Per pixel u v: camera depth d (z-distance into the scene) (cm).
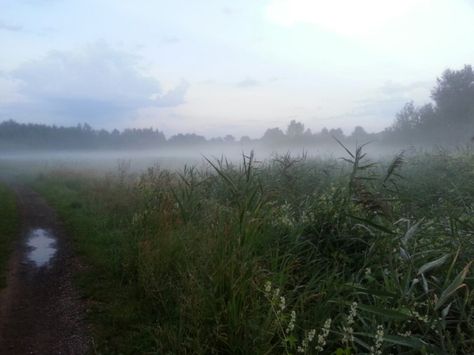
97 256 736
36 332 474
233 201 654
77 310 529
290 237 549
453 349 316
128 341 446
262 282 430
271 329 370
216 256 464
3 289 601
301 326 387
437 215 603
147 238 638
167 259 568
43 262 729
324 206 613
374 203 525
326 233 566
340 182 750
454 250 445
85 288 597
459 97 3822
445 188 779
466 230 496
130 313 504
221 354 387
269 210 597
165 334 424
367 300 419
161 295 518
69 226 1005
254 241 489
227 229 499
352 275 455
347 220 562
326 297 417
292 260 493
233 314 390
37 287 611
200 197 766
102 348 437
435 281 414
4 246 824
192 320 413
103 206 1172
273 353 367
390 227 525
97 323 492
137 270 610
